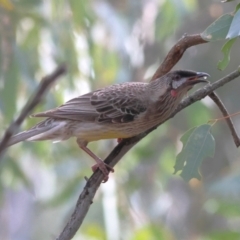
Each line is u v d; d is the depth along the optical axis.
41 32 12.77
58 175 13.92
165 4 14.34
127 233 12.98
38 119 12.33
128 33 14.50
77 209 6.89
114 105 8.35
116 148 8.08
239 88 15.59
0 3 11.18
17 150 13.92
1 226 19.09
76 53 13.02
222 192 10.75
